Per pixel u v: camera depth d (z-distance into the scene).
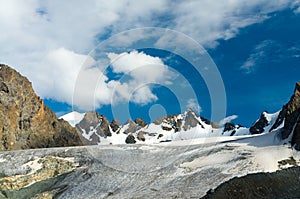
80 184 56.31
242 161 56.81
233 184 38.16
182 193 46.78
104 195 50.75
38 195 54.72
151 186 51.72
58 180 60.31
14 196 56.09
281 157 56.72
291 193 37.12
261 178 39.53
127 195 49.00
